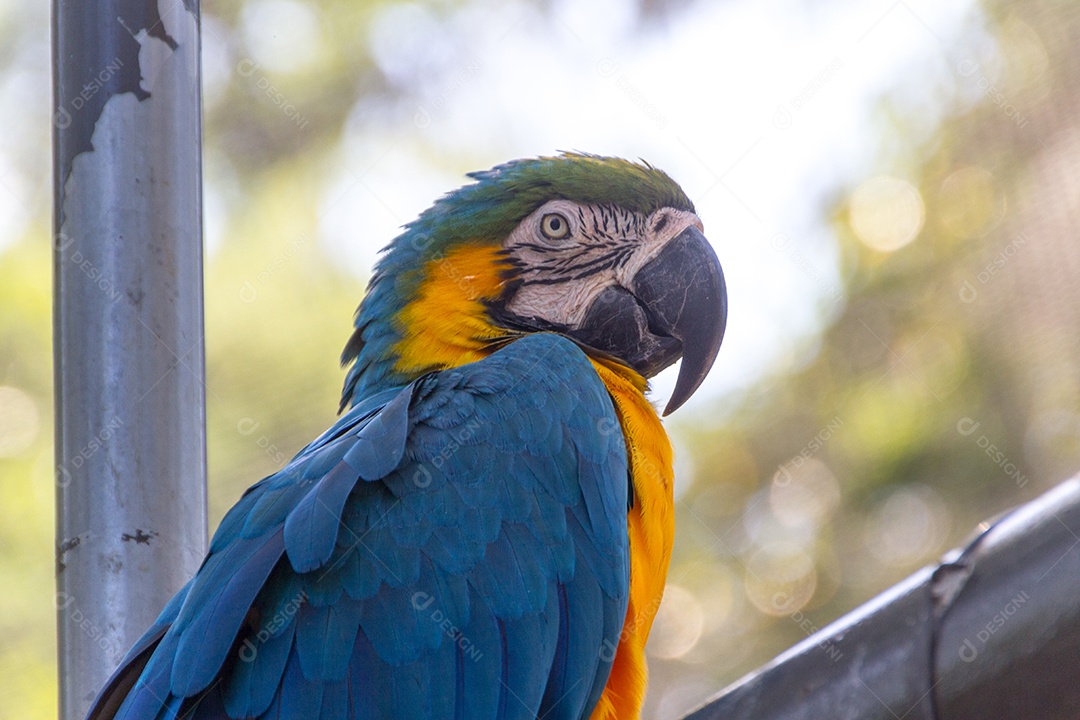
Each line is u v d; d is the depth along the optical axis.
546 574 4.29
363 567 4.05
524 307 5.69
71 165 4.29
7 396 8.77
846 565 9.13
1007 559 3.11
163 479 4.17
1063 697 2.98
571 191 5.80
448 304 5.50
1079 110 8.83
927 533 8.92
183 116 4.41
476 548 4.21
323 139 9.30
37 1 9.61
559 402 4.65
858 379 9.36
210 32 9.43
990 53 9.14
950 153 9.23
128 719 3.75
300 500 4.19
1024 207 9.04
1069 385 8.73
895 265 9.36
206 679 3.72
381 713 3.87
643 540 4.78
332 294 8.79
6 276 9.05
